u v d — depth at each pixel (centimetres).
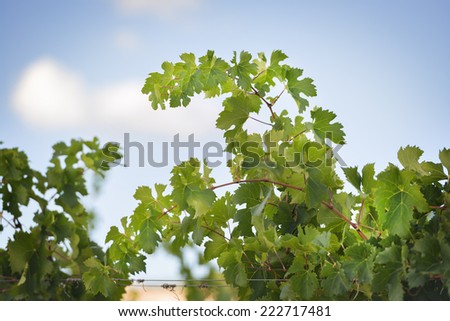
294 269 366
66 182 416
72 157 419
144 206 392
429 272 345
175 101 401
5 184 405
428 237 347
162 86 402
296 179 375
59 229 405
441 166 361
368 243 359
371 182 373
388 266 351
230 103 388
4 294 396
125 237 394
